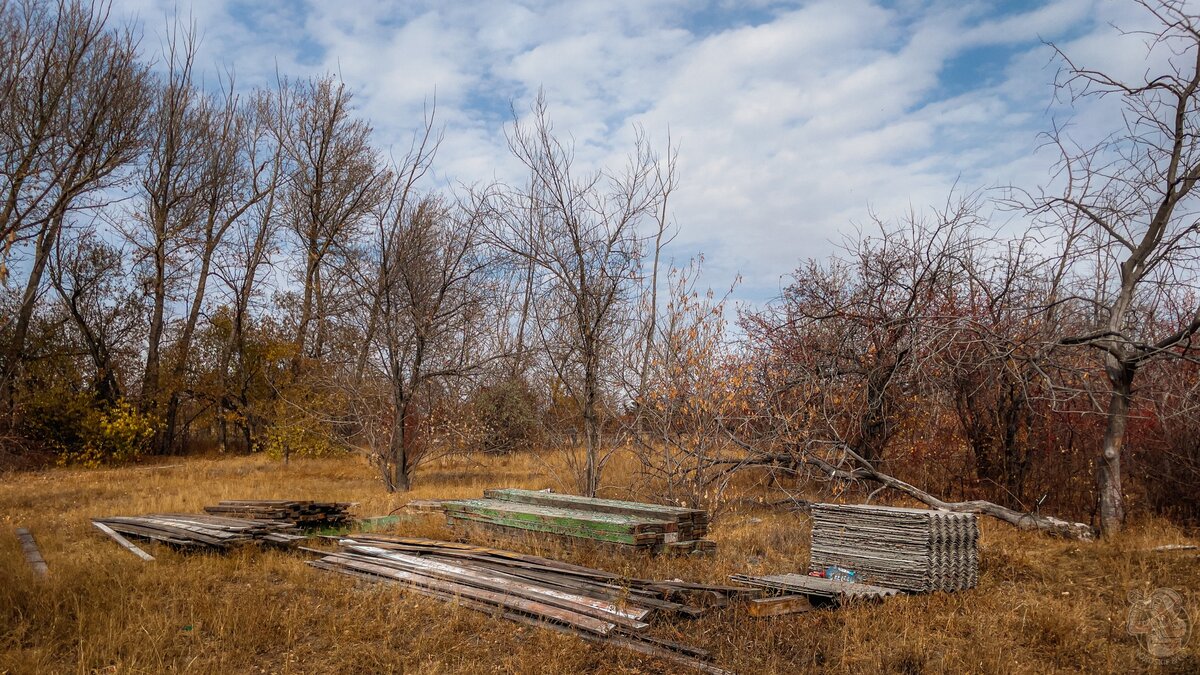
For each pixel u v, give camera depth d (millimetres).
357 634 6844
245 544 10125
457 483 19875
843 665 6184
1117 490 11188
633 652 6387
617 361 15562
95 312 31203
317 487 19359
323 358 25000
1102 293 13375
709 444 14141
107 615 7117
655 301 15672
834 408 15047
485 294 21922
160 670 5906
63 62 22000
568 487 16109
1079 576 9094
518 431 24422
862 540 8766
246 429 32156
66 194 20484
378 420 20047
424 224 21344
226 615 7180
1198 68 10477
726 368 14570
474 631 7004
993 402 14016
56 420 25922
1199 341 12281
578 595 7559
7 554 9492
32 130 21188
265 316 31281
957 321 12414
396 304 20391
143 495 16688
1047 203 11836
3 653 6188
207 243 31672
